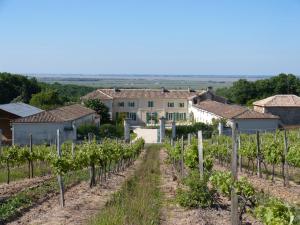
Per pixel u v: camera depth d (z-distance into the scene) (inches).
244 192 454.3
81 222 516.7
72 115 2185.0
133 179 917.2
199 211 569.6
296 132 1616.6
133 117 3147.1
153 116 3154.5
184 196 605.3
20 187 776.3
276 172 1008.2
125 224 484.1
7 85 3540.8
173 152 1055.6
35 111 2402.8
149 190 738.8
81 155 780.6
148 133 2566.4
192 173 647.8
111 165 1106.7
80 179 906.7
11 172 1000.9
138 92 3198.8
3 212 557.3
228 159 1154.0
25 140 2006.6
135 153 1353.3
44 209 593.0
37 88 3769.7
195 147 716.7
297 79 3828.7
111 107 3100.4
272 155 831.1
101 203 636.1
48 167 1103.0
